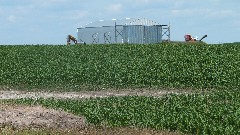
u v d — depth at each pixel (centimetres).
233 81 3953
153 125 1947
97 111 2288
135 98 2966
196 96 3030
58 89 3766
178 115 2111
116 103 2733
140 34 9012
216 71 4319
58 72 4422
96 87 3847
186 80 4044
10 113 2230
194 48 5881
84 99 3088
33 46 6956
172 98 2928
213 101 2838
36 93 3556
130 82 4038
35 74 4359
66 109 2423
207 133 1767
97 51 6103
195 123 1888
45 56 5784
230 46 5981
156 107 2509
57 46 6912
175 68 4534
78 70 4538
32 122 2034
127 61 5097
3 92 3622
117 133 1819
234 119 2027
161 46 6256
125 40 9088
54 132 1831
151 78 4106
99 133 1822
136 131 1859
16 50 6381
